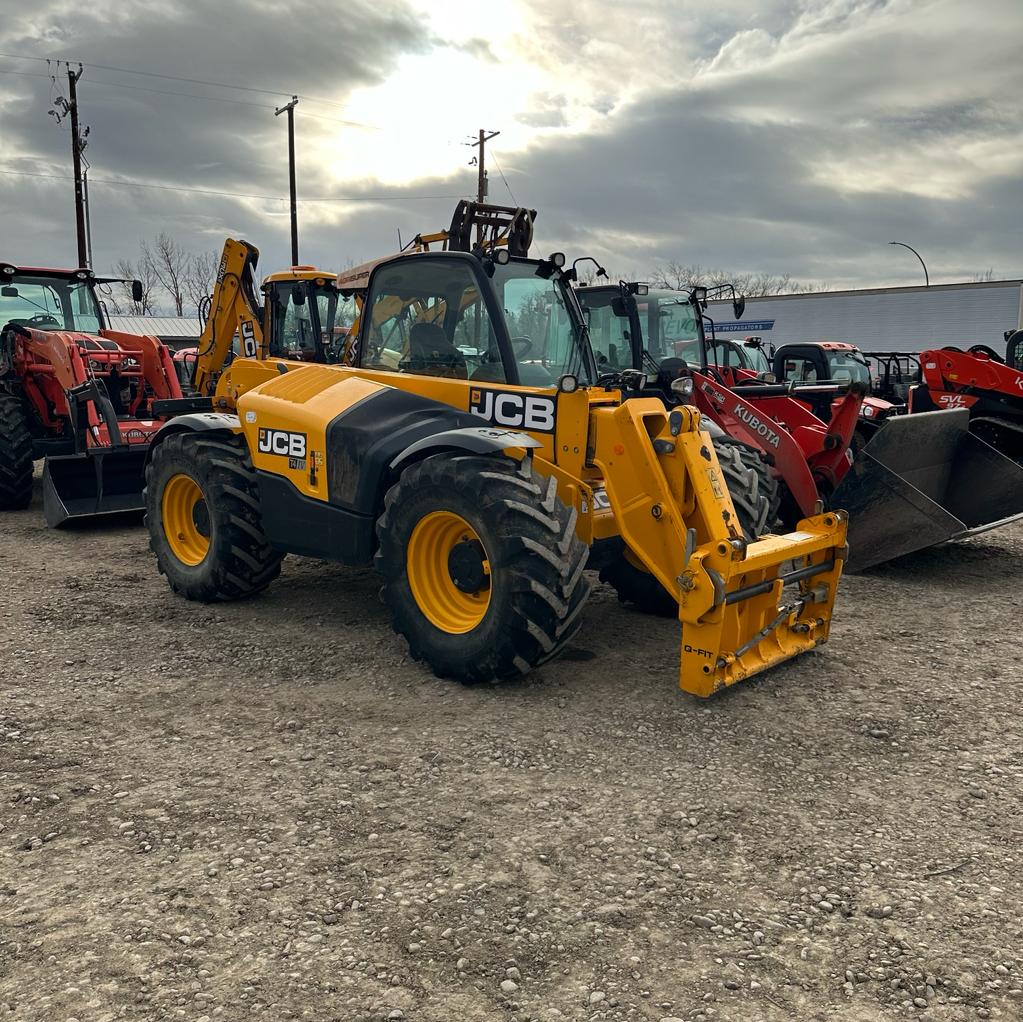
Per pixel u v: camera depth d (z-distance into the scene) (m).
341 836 3.15
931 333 26.36
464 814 3.31
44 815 3.28
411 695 4.44
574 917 2.70
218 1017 2.28
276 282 9.09
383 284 5.50
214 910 2.72
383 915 2.70
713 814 3.33
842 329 27.97
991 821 3.30
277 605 5.99
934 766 3.75
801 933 2.64
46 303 10.91
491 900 2.78
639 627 5.52
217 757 3.76
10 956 2.51
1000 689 4.62
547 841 3.13
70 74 27.98
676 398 6.78
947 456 7.96
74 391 8.55
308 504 5.29
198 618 5.69
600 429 4.51
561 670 4.78
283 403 5.48
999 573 7.20
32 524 8.88
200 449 5.86
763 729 4.08
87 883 2.86
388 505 4.68
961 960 2.52
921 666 4.96
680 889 2.86
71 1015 2.28
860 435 9.23
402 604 4.69
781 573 4.71
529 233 5.39
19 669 4.77
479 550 4.44
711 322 13.11
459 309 5.06
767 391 8.45
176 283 48.38
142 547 7.85
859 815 3.34
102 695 4.43
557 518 4.24
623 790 3.51
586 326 5.53
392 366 5.47
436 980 2.43
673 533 4.34
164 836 3.14
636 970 2.47
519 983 2.42
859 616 5.97
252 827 3.21
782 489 7.81
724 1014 2.31
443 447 4.64
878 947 2.58
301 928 2.64
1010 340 12.59
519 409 4.78
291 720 4.13
